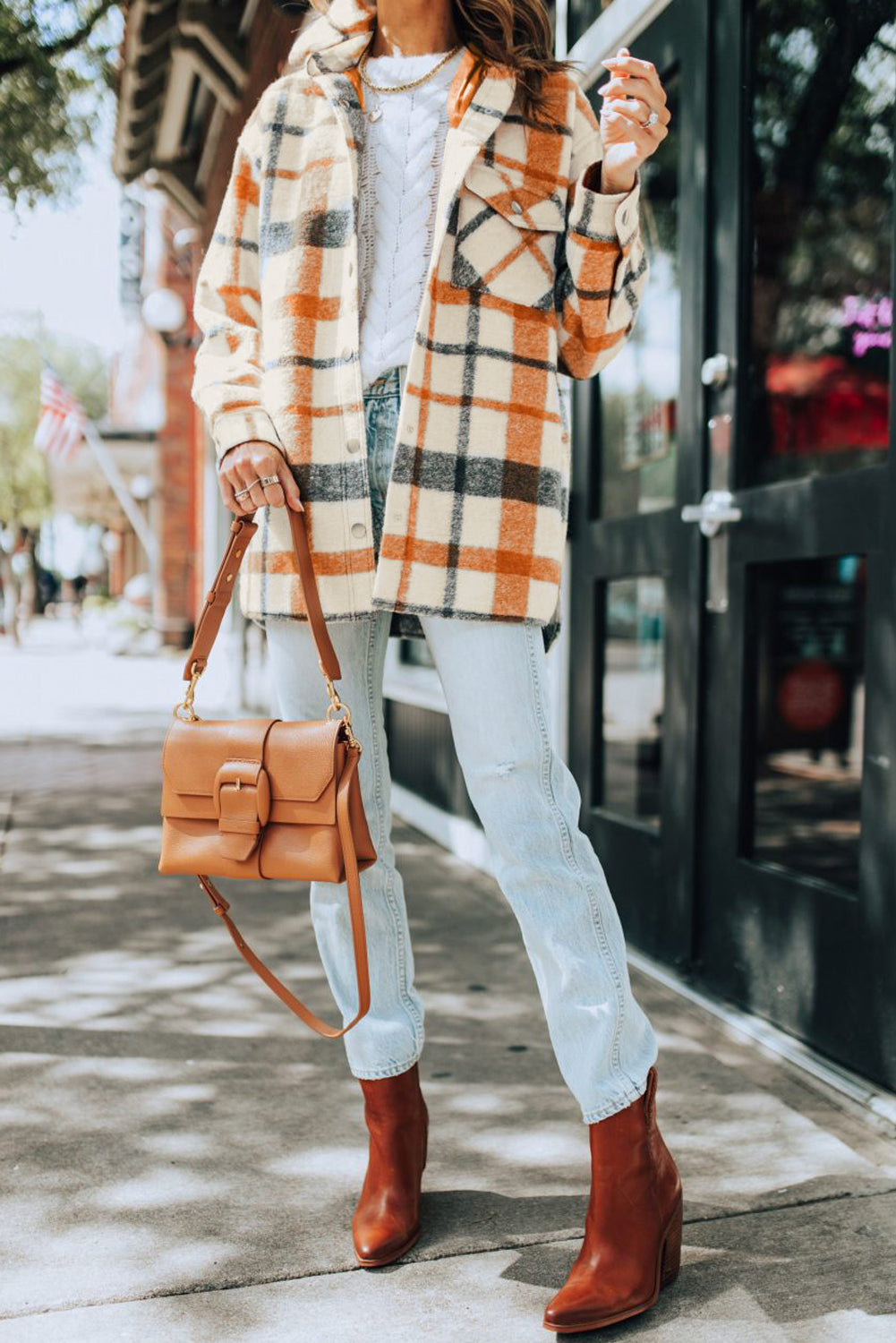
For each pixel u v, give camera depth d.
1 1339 1.51
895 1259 1.67
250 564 1.73
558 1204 1.85
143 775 6.38
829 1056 2.36
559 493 1.64
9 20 6.49
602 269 1.55
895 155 2.18
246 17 6.45
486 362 1.57
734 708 2.70
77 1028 2.63
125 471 21.20
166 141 8.48
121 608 20.50
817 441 2.79
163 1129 2.13
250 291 1.76
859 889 2.25
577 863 1.61
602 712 3.35
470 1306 1.58
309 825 1.54
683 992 2.79
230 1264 1.68
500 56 1.59
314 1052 2.50
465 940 3.30
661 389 3.06
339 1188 1.91
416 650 5.00
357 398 1.60
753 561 2.61
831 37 2.69
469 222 1.57
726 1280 1.62
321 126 1.67
